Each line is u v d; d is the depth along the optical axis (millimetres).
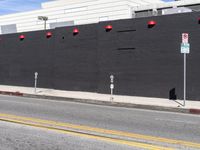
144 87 20562
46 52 26141
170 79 19500
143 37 20594
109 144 8117
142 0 38656
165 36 19672
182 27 19000
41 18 40188
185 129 10430
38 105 16203
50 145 8000
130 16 35719
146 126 10820
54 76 25359
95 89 23000
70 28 24422
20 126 10266
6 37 29172
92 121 11531
